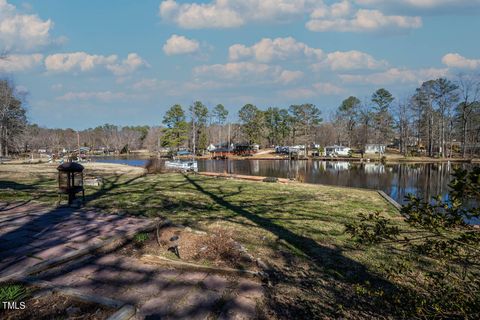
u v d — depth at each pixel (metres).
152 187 12.55
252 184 15.20
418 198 2.06
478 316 1.88
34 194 9.49
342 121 67.06
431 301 2.30
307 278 3.91
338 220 7.34
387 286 3.68
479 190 1.71
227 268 3.88
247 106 65.62
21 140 45.72
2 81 40.78
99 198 9.23
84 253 4.22
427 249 2.12
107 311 2.83
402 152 56.16
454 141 60.59
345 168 35.88
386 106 60.16
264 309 3.10
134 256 4.29
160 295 3.26
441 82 48.88
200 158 56.44
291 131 70.94
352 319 2.97
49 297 3.04
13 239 4.78
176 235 5.23
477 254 1.97
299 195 11.66
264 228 6.27
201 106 64.81
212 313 2.96
